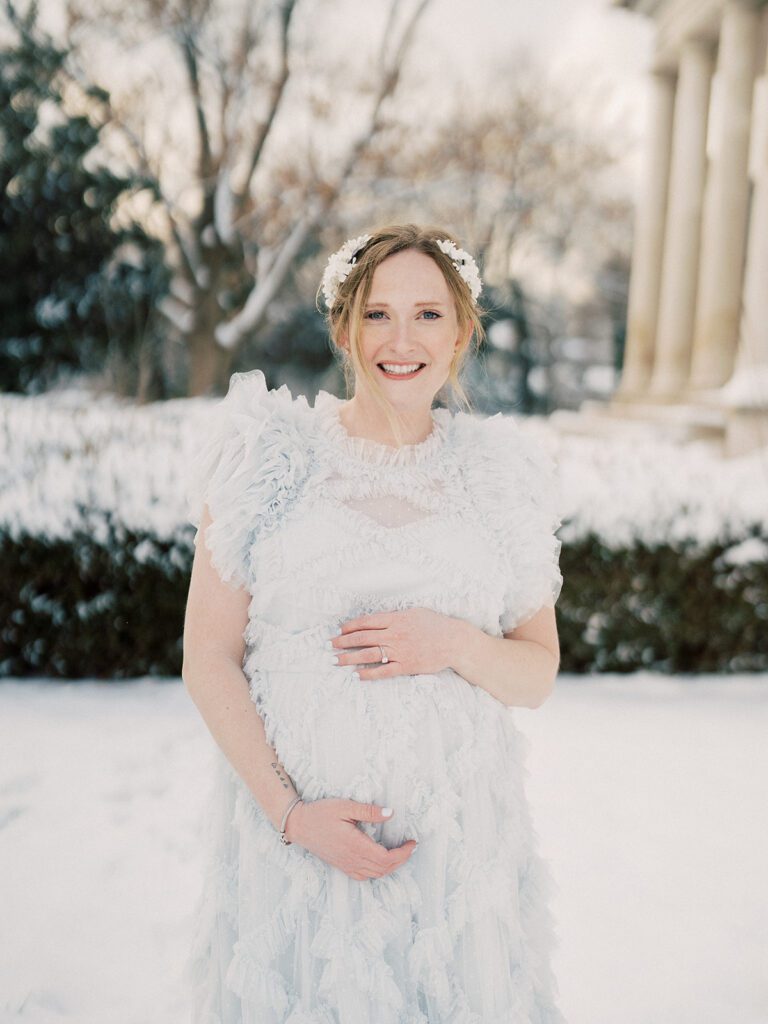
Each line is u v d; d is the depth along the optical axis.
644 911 3.01
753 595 5.41
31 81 16.27
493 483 1.77
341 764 1.59
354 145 16.14
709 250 12.23
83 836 3.40
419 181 17.36
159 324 18.75
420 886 1.59
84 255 16.83
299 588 1.62
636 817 3.70
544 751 4.38
